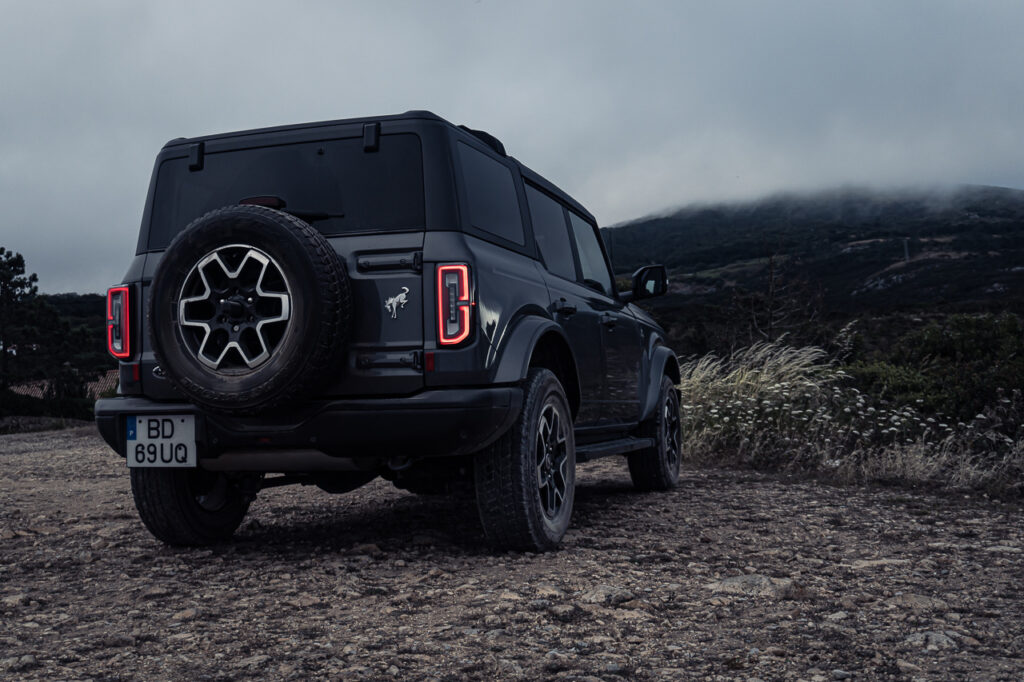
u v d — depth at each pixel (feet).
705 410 30.14
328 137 13.30
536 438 13.38
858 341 45.14
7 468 32.78
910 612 10.14
